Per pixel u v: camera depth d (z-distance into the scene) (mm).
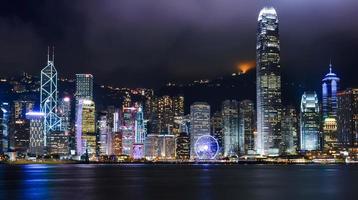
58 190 189375
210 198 161375
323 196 171250
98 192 181000
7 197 162125
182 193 178250
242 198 162375
